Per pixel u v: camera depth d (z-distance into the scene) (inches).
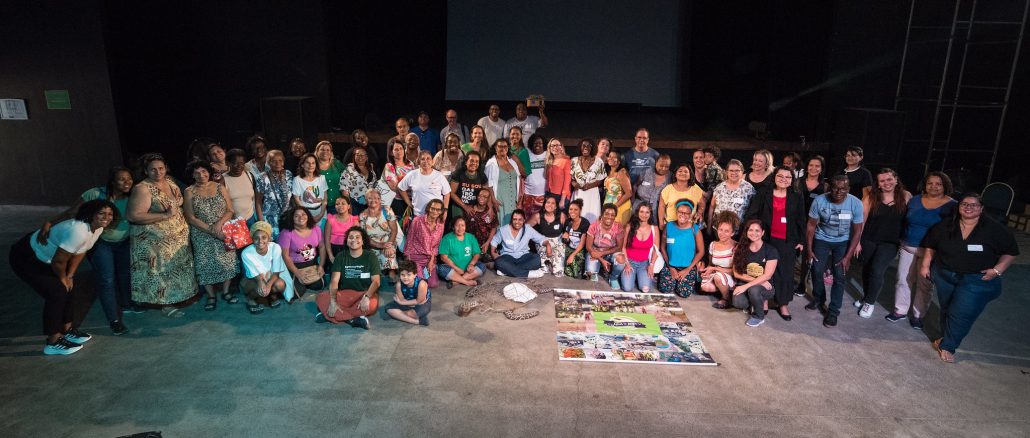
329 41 361.4
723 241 229.6
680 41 540.4
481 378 174.1
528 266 251.6
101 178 356.8
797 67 381.1
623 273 239.3
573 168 267.4
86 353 184.7
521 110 348.5
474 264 243.6
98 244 193.9
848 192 227.1
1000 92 353.4
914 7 345.1
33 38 335.0
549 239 253.6
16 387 165.8
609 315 216.8
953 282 187.3
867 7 345.4
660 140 384.2
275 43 358.6
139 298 205.5
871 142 335.3
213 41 360.2
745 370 182.2
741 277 218.2
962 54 352.2
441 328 204.8
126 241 202.4
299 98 341.7
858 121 336.8
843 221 210.7
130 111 362.6
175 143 374.6
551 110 550.0
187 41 359.9
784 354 192.7
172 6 354.6
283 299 225.0
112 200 199.5
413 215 258.1
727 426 154.9
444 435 148.6
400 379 172.9
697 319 216.7
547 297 232.8
